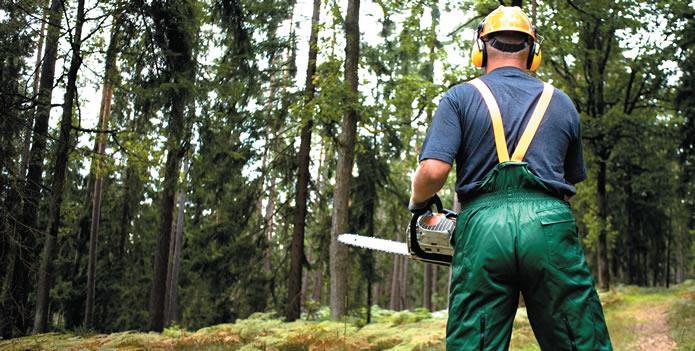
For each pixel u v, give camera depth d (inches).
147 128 464.8
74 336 421.4
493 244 68.8
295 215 667.4
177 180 552.1
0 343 344.2
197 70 465.1
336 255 514.9
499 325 68.4
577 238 70.9
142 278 1014.4
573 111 77.0
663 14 679.7
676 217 1256.2
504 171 70.9
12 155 388.5
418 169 73.9
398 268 1346.0
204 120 502.0
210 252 690.2
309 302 723.4
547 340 69.3
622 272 1280.8
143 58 436.8
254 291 696.4
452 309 71.3
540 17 504.7
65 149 436.1
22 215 437.7
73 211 765.9
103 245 947.3
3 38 397.7
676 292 725.9
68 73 430.6
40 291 450.9
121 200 983.6
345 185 522.9
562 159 74.5
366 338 343.0
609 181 997.2
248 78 597.6
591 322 67.3
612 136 820.6
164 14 430.0
